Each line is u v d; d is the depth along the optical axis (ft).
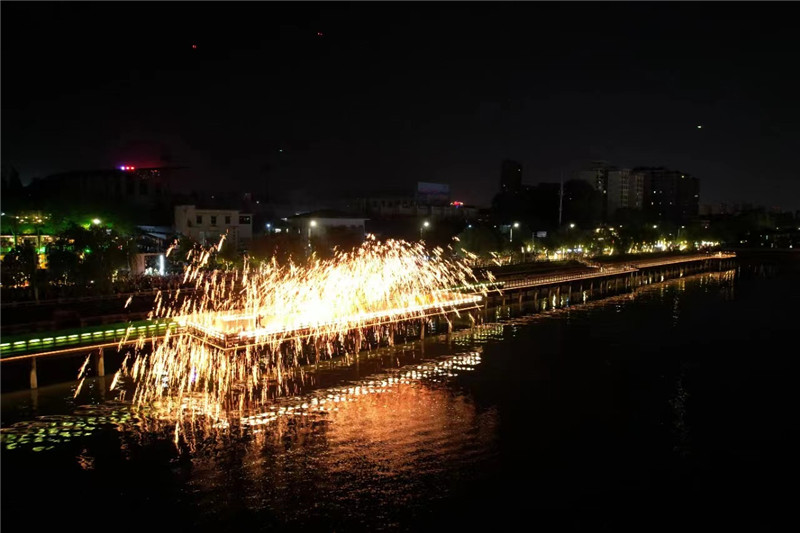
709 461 106.42
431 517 87.86
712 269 474.08
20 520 85.20
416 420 122.11
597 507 90.99
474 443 111.96
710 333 210.79
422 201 521.24
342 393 137.49
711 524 87.30
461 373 155.02
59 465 100.48
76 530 83.20
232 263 234.99
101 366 140.77
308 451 107.24
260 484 95.81
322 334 174.70
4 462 100.94
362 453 106.93
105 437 110.93
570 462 105.19
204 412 123.54
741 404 135.44
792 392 144.15
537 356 173.68
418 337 195.31
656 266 396.78
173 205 311.27
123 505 89.35
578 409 130.41
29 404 124.36
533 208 585.22
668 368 163.73
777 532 85.25
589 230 482.28
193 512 87.97
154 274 226.17
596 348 185.06
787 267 485.97
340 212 356.79
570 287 301.84
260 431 115.14
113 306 177.99
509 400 135.33
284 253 246.88
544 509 90.27
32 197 247.29
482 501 92.12
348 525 85.76
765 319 239.71
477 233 326.65
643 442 113.91
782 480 99.91
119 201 307.58
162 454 105.09
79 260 186.80
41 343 131.34
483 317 234.99
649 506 91.61
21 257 179.32
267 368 154.71
